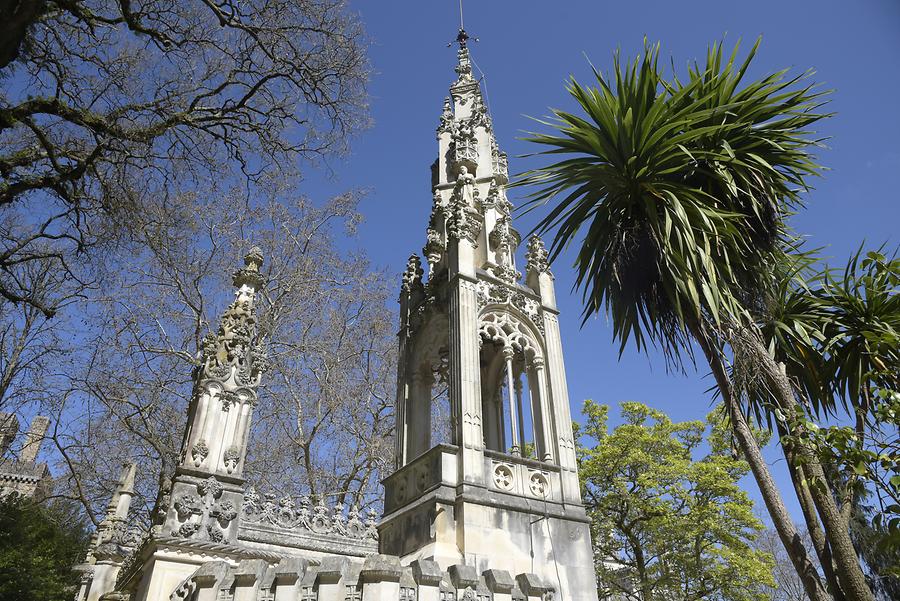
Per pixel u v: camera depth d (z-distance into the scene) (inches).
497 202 709.9
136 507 933.2
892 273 435.2
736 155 448.5
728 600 1149.7
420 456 531.8
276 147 657.6
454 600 364.2
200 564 454.6
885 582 329.7
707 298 380.2
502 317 610.2
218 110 621.0
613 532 1254.9
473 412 525.3
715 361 405.1
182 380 961.5
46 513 1219.2
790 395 375.2
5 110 491.2
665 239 407.8
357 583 346.9
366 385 1112.2
